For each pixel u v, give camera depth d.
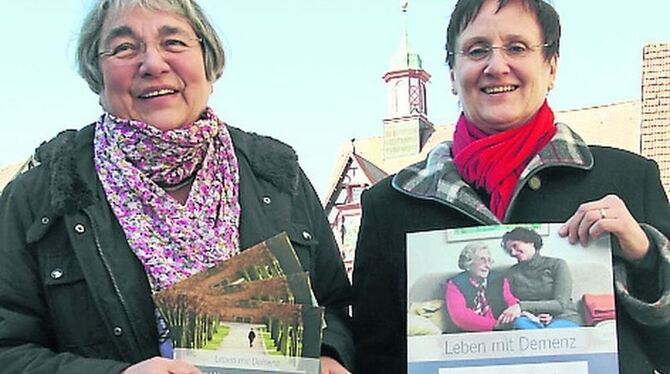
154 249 3.03
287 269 2.96
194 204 3.15
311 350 2.89
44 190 3.13
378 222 3.47
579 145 3.28
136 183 3.10
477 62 3.23
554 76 3.34
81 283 3.01
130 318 2.98
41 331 3.04
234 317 2.90
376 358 3.43
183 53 3.18
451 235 3.08
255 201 3.30
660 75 23.12
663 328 2.99
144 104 3.15
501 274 3.00
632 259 2.97
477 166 3.25
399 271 3.39
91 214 3.06
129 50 3.17
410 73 32.69
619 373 3.02
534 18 3.22
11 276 3.02
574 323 2.92
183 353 2.87
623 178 3.22
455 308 3.01
